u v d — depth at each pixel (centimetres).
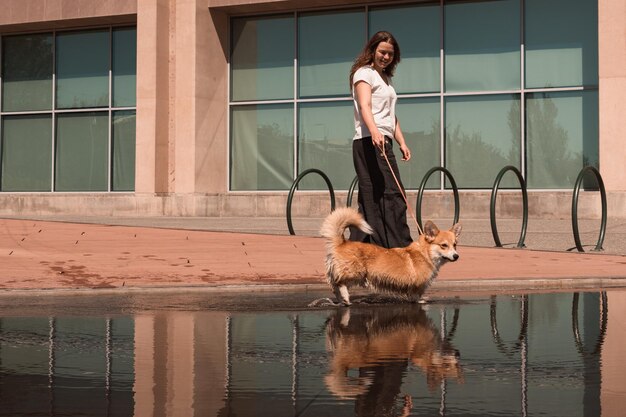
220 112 1911
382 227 749
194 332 518
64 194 1986
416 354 439
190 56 1855
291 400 334
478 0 1750
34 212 2003
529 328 532
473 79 1759
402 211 752
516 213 1650
